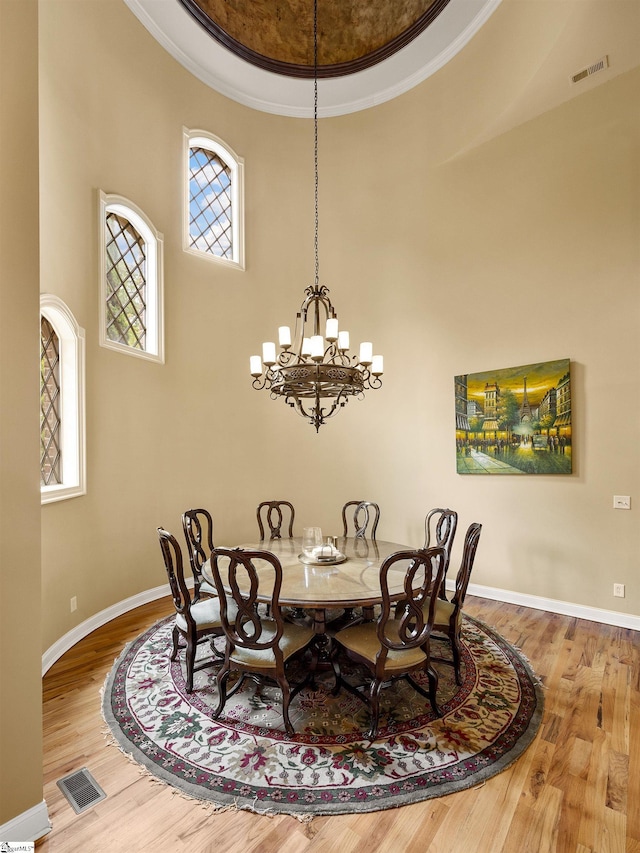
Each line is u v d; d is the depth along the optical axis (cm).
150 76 444
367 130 536
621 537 377
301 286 556
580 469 397
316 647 288
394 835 177
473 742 228
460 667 295
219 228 532
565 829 178
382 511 517
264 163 548
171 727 242
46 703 264
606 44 353
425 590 234
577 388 399
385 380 520
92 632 365
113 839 175
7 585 174
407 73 504
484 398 450
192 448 482
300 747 225
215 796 195
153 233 445
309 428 550
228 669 247
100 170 386
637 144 372
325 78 518
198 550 366
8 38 180
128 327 435
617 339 380
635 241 372
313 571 302
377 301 526
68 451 353
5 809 170
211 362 502
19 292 182
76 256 357
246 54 493
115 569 400
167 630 368
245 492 525
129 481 417
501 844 172
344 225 545
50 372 342
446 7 435
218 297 510
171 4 431
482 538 453
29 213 186
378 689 232
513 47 414
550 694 273
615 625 377
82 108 364
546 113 420
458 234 475
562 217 410
